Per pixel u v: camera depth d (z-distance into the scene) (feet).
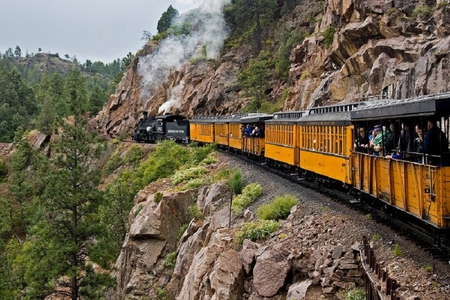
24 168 245.04
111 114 293.02
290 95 164.45
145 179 142.72
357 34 123.03
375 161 51.67
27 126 371.35
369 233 48.37
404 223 48.55
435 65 89.40
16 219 201.36
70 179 101.71
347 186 64.95
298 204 65.82
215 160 131.85
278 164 102.42
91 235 101.40
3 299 115.03
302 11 227.20
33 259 99.30
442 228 36.96
